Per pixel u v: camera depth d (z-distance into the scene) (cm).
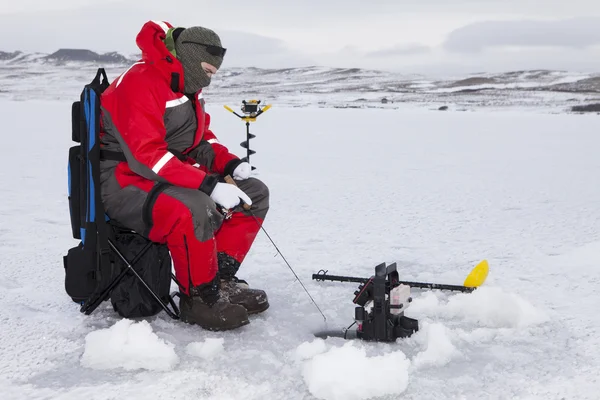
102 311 318
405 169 1053
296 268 413
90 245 296
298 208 666
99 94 294
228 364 253
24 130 2011
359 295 288
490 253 452
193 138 313
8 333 289
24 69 18512
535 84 12700
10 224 573
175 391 229
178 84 293
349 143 1631
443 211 646
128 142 281
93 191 292
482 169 1057
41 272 405
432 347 257
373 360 232
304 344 261
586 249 450
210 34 297
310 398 224
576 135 1948
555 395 223
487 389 229
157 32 295
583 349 264
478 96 9388
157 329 293
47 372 248
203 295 292
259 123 2592
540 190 805
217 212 288
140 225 294
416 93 11294
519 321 294
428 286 347
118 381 239
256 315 316
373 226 565
